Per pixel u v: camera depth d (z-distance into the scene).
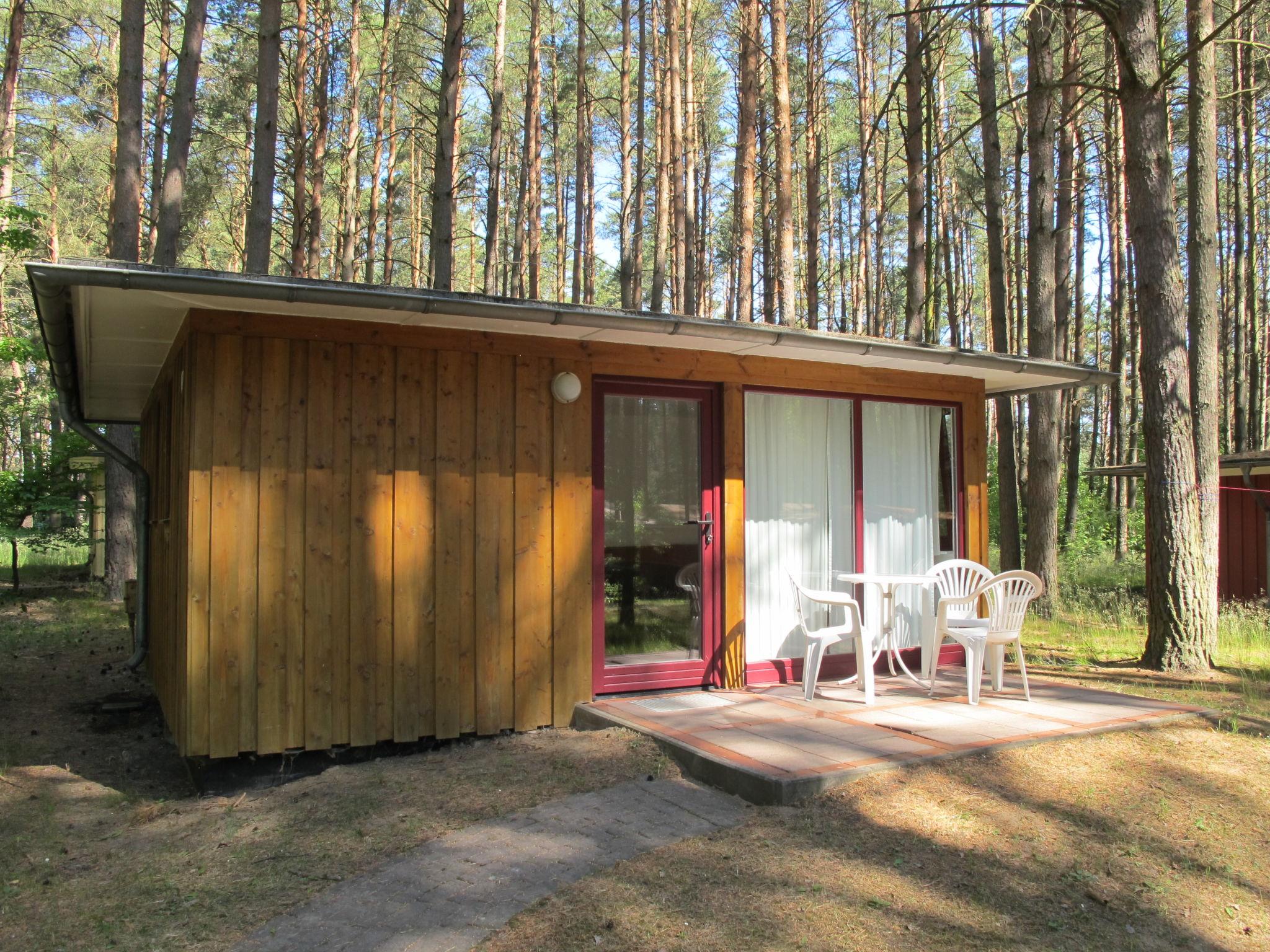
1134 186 7.52
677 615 6.16
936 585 6.35
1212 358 7.76
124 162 11.34
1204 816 3.96
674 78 16.69
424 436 5.33
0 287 18.64
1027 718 5.24
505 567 5.51
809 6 15.77
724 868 3.35
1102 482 22.45
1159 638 7.37
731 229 26.56
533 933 2.91
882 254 19.50
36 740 6.32
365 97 21.05
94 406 9.30
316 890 3.35
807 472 6.80
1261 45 6.86
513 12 20.41
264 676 4.88
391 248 19.73
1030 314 10.99
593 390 5.91
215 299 4.50
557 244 24.31
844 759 4.29
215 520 4.79
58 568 18.14
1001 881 3.30
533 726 5.56
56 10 17.62
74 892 3.46
